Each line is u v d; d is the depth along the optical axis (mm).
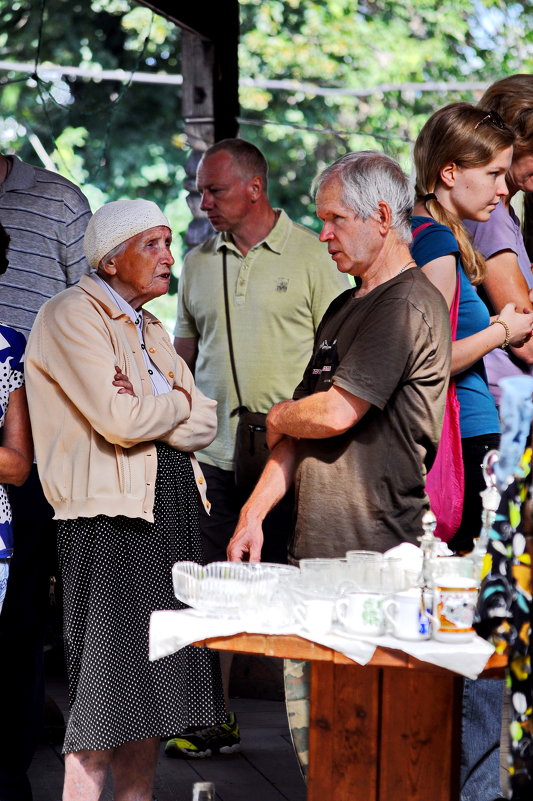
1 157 5648
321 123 20328
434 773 3869
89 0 20219
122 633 4418
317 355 4457
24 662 5121
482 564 3521
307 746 4500
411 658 3305
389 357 4059
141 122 20047
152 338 4891
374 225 4246
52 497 4496
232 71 8297
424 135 4938
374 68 20469
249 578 3543
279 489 4527
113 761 4652
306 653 3398
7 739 5059
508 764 3434
